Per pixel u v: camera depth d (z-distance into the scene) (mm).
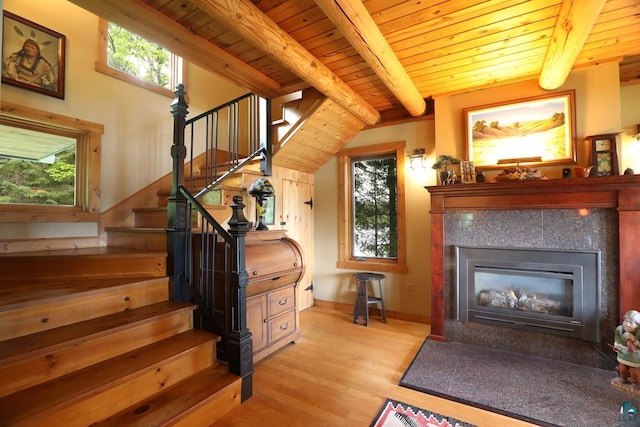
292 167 4004
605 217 2494
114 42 3312
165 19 2020
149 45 3635
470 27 2211
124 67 3396
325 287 4332
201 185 3521
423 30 2246
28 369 1564
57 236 2859
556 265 2615
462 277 2959
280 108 3604
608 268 2475
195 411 1757
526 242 2754
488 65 2736
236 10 1821
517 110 2969
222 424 1854
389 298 3848
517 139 2957
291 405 2037
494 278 2943
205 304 2377
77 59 2955
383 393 2174
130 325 1939
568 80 2791
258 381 2330
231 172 3156
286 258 2865
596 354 2506
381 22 2152
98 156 3082
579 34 2029
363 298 3600
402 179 3801
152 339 2109
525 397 2092
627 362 2037
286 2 1980
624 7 1994
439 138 3324
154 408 1720
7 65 2525
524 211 2768
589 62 2695
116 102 3252
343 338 3146
